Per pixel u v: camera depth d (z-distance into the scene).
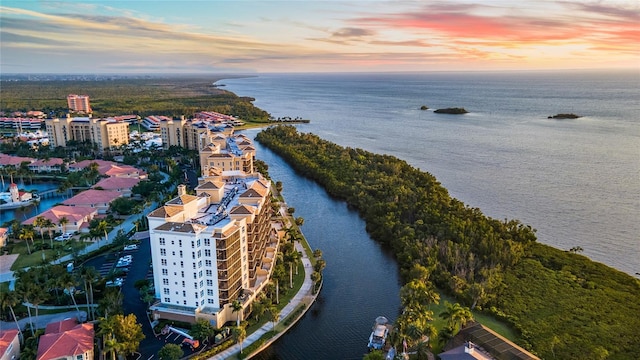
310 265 158.38
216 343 112.56
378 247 177.50
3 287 139.75
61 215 187.75
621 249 180.12
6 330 114.31
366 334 122.25
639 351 107.56
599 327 117.12
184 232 116.25
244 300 124.69
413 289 119.44
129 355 107.44
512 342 111.75
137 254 164.25
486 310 127.38
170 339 114.00
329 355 113.75
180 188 142.50
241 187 171.75
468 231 169.25
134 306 129.25
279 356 112.69
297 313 127.06
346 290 144.38
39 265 155.12
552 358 105.88
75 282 120.44
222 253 117.44
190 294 120.19
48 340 103.31
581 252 177.62
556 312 125.06
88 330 108.75
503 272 148.25
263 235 152.38
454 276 136.38
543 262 157.62
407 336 104.19
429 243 158.88
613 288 138.25
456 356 99.75
